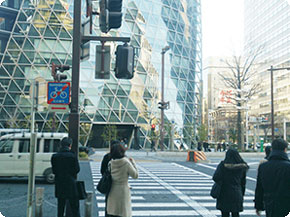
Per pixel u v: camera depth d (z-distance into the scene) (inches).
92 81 1763.0
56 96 263.3
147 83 1932.8
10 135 536.4
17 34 1738.4
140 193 450.3
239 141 1494.8
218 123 3080.7
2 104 1653.5
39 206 265.6
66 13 1813.5
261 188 191.9
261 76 4062.5
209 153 1285.7
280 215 168.9
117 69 244.2
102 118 1755.7
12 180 569.6
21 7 1771.7
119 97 1818.4
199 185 526.3
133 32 1948.8
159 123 1823.3
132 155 1275.8
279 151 180.2
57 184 251.4
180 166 852.6
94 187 487.2
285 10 3449.8
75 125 259.0
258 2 4173.2
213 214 329.7
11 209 345.7
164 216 321.1
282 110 3521.2
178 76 2090.3
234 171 223.9
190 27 2317.9
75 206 253.0
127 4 1974.7
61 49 1763.0
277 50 3661.4
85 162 916.0
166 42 2092.8
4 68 1686.8
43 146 530.0
